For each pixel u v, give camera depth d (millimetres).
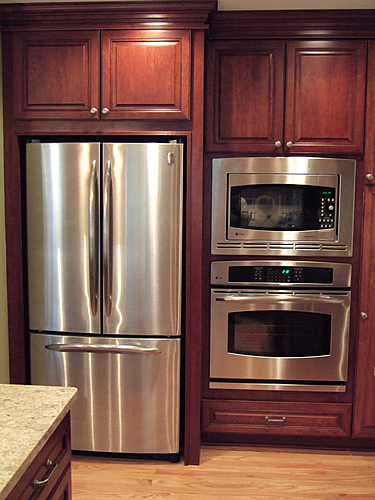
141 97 2254
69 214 2307
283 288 2498
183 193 2352
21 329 2410
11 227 2371
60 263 2336
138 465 2414
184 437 2439
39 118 2301
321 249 2453
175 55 2223
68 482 1280
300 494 2184
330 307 2473
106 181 2260
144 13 2184
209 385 2557
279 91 2402
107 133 2295
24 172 2412
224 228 2469
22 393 1276
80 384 2375
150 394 2359
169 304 2318
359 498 2156
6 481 840
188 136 2264
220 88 2420
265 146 2434
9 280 2393
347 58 2369
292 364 2510
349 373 2525
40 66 2275
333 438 2604
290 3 2203
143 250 2295
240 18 2318
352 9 2277
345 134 2402
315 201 2430
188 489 2213
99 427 2393
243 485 2250
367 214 2426
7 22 2254
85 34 2240
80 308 2344
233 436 2637
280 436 2621
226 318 2502
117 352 2326
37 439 1000
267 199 2441
